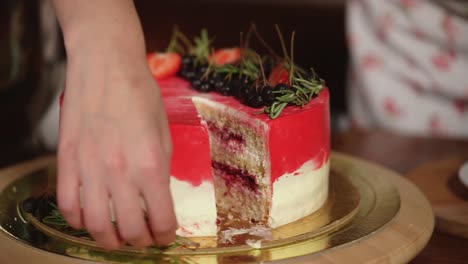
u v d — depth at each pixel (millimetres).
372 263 797
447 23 1538
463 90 1556
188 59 1087
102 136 672
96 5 713
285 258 803
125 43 703
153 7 2004
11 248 825
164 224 694
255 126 917
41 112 1588
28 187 994
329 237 851
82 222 720
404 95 1592
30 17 1504
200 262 798
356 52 1622
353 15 1626
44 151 1430
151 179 675
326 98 956
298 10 1878
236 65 1043
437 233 942
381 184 996
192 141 861
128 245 824
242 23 1934
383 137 1300
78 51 697
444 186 1027
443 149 1235
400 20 1573
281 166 905
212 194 876
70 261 797
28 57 1529
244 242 851
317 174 939
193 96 1001
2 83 1476
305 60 1909
